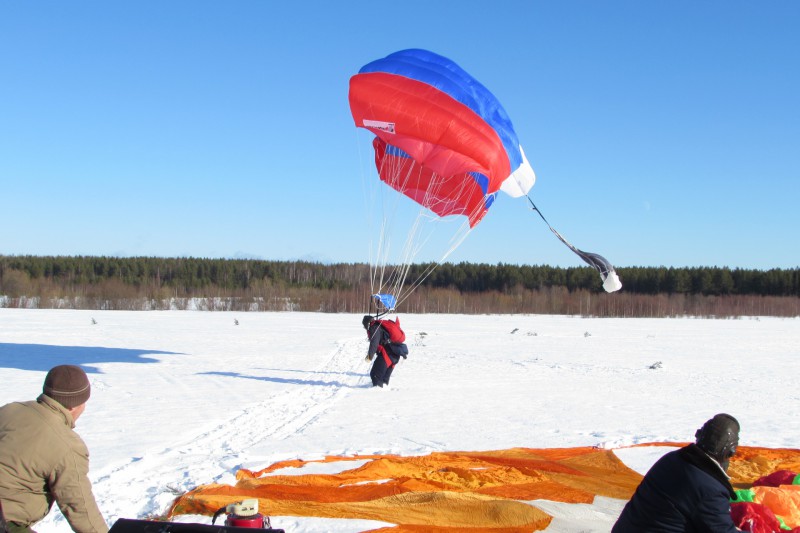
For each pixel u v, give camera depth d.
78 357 17.34
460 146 10.79
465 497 5.55
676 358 20.77
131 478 6.18
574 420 9.84
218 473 6.37
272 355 18.81
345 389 12.62
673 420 10.02
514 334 30.39
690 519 3.62
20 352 18.33
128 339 23.20
